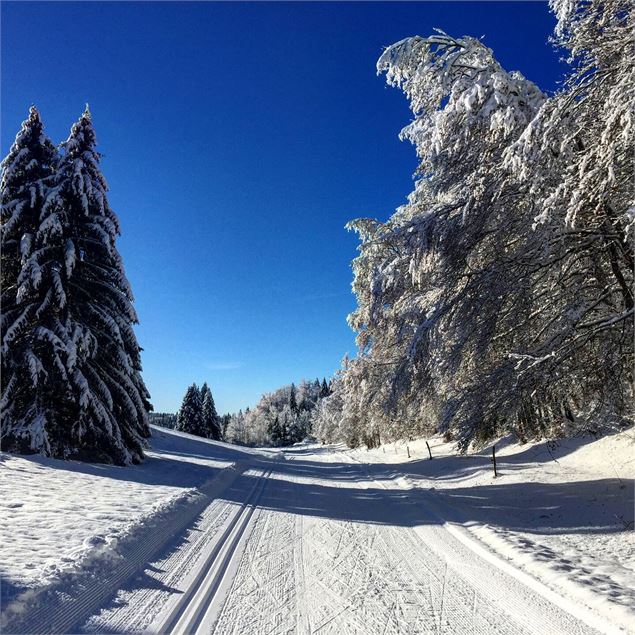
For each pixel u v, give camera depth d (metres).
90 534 5.99
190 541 6.78
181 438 35.31
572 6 6.63
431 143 8.32
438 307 8.21
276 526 8.05
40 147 16.64
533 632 3.84
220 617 4.18
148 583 4.90
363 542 6.89
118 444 15.38
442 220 8.12
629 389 7.93
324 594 4.76
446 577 5.21
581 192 6.24
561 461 13.09
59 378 14.72
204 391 72.06
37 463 11.91
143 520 7.08
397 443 30.86
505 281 7.77
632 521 7.12
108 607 4.20
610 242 7.58
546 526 7.60
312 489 13.52
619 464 10.91
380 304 9.22
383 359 13.32
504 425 7.73
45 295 14.98
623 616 3.89
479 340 7.99
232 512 9.25
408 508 9.70
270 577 5.29
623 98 5.67
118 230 17.27
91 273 16.62
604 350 7.74
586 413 9.27
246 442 118.31
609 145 6.04
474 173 7.85
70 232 16.02
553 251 7.37
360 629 3.96
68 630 3.63
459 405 7.71
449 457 19.00
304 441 102.00
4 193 15.55
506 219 8.03
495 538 6.59
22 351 14.22
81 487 9.62
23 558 4.81
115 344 16.48
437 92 8.11
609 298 8.15
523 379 7.16
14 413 14.40
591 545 6.39
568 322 7.16
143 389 19.88
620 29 6.50
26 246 14.38
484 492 11.20
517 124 7.04
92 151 16.88
